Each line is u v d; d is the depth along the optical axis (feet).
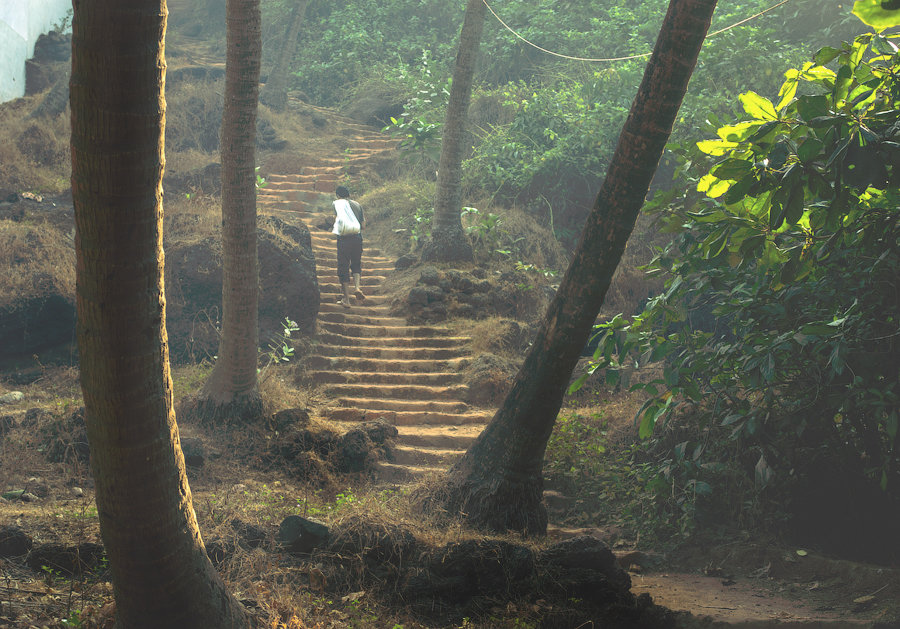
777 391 22.22
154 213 8.63
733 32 39.81
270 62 65.92
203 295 29.50
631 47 46.65
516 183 40.98
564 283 17.25
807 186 16.34
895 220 17.37
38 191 35.70
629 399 28.32
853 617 15.30
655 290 37.40
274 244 30.58
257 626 11.37
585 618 14.23
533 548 15.81
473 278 35.17
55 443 20.61
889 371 18.65
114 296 8.48
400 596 14.51
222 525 15.55
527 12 54.39
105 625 11.21
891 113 15.17
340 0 67.87
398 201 43.04
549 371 17.37
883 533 19.83
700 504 21.18
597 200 16.84
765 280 19.77
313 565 14.66
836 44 41.34
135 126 8.06
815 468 20.59
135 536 9.30
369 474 22.40
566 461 23.70
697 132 37.52
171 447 9.50
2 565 13.33
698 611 15.60
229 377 22.98
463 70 35.88
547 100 43.55
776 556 19.02
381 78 57.57
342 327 32.48
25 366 26.96
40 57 51.78
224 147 22.09
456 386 28.68
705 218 17.35
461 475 18.31
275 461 21.85
